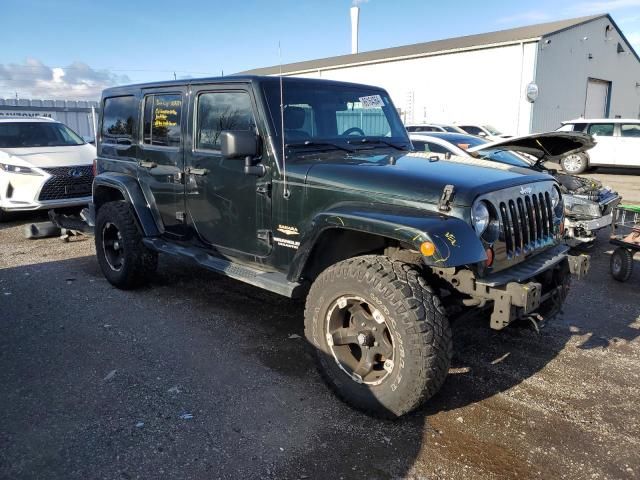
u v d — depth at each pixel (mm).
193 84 4336
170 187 4703
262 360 3926
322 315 3248
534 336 4441
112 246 5535
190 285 5637
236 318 4734
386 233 2924
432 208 3020
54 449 2852
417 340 2834
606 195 7762
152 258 5262
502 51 22562
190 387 3521
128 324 4586
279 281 3684
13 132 9336
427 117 25516
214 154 4184
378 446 2906
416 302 2850
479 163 3848
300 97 3984
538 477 2684
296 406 3299
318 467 2730
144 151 4988
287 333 4418
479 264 2994
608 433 3066
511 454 2861
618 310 5117
